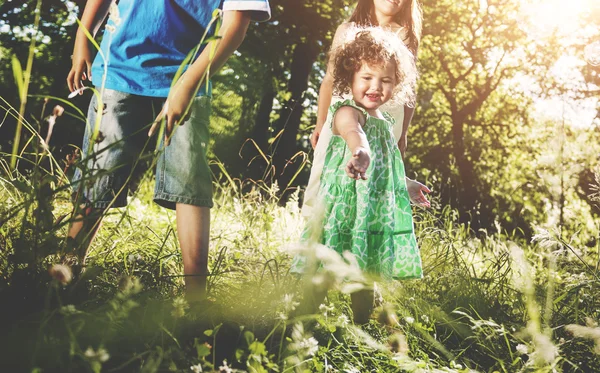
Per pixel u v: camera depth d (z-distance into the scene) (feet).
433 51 92.02
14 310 7.18
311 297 8.89
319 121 12.04
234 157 40.73
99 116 7.68
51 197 7.57
